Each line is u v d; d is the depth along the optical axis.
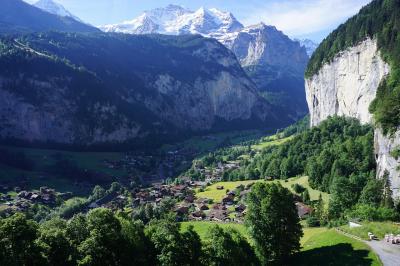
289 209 92.88
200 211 177.00
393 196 121.69
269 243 91.06
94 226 77.56
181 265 77.56
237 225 144.88
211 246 82.50
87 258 70.62
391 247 83.62
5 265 63.34
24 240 66.38
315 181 181.25
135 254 79.06
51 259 70.00
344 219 116.75
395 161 125.06
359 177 146.88
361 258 80.00
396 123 130.75
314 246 94.44
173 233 80.50
